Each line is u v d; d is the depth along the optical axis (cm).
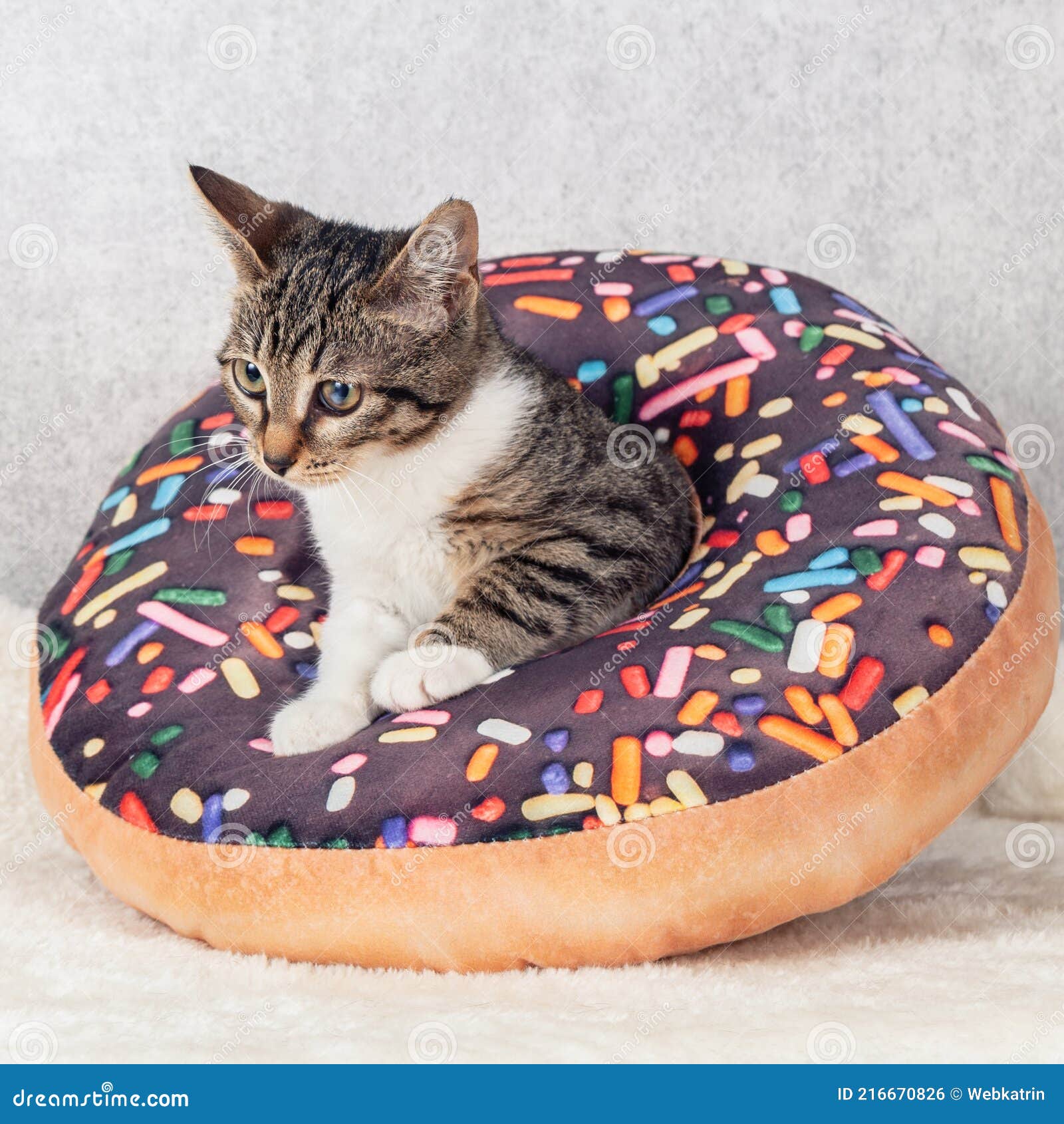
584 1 283
